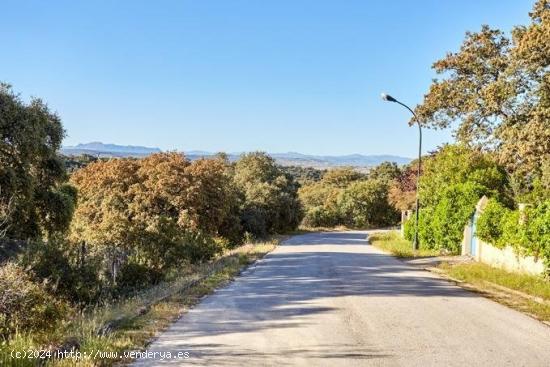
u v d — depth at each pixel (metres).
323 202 95.25
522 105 23.31
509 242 17.25
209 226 37.47
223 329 8.88
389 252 29.44
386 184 87.88
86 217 35.50
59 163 26.42
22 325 8.95
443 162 35.16
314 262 22.64
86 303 14.21
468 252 23.64
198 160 38.41
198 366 6.68
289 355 7.25
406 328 9.09
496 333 8.77
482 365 6.89
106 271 16.19
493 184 31.73
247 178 73.00
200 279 15.48
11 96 22.45
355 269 19.56
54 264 14.20
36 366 6.44
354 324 9.38
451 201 25.42
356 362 6.94
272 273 18.11
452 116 31.92
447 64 31.16
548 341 8.27
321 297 12.55
